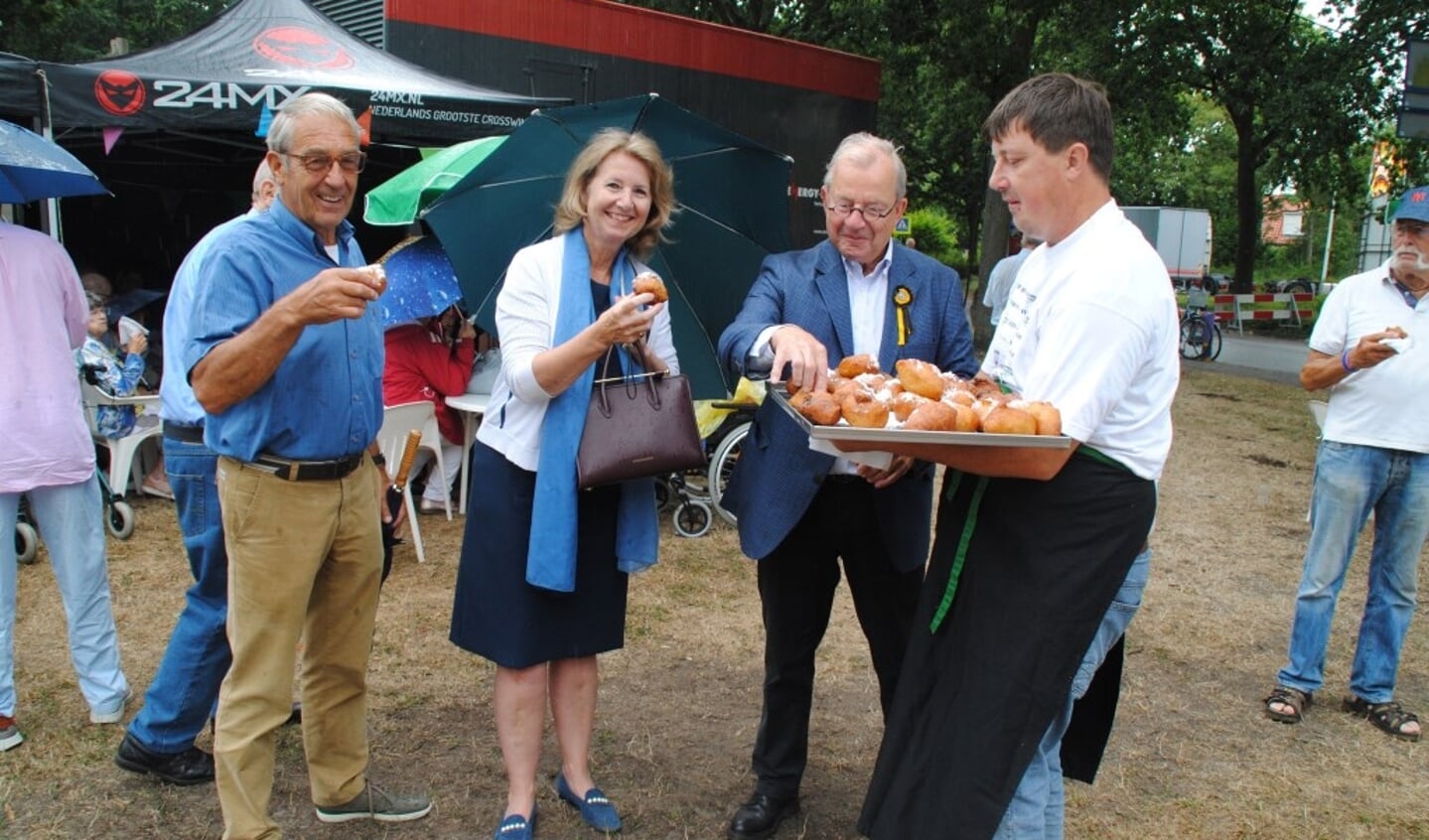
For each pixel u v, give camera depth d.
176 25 28.16
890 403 1.95
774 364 2.34
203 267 2.31
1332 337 3.60
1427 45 9.97
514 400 2.56
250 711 2.41
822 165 9.34
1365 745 3.54
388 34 6.87
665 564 5.16
